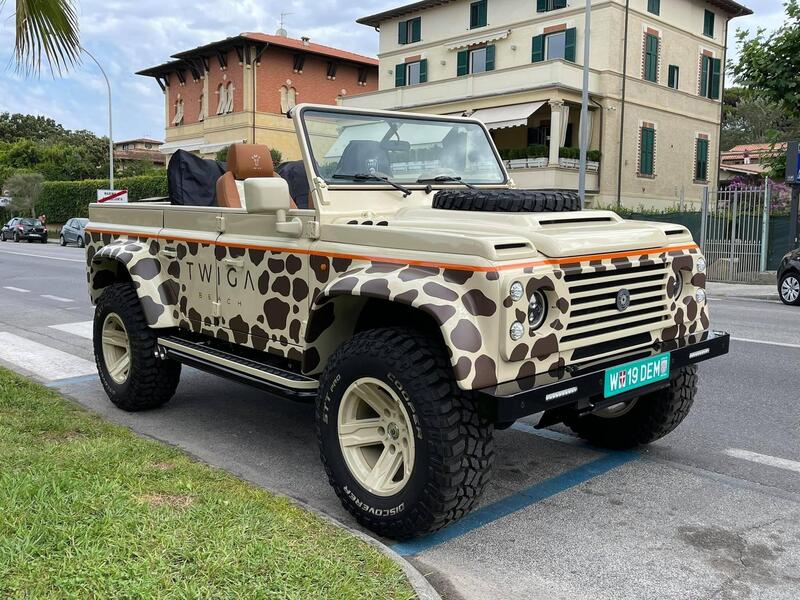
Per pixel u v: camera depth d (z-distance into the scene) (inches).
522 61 1259.2
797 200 627.8
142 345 220.2
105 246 240.1
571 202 168.6
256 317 178.9
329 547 127.4
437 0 1341.0
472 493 135.3
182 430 217.8
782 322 440.1
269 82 1598.2
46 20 233.0
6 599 104.7
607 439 198.7
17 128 3334.2
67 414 208.4
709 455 196.9
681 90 1305.4
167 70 1781.5
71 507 134.9
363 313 161.0
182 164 241.4
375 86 1806.1
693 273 167.6
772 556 140.2
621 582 130.5
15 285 635.5
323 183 168.2
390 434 146.0
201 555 119.0
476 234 136.0
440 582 130.1
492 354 129.4
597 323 146.1
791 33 665.0
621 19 1170.0
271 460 193.2
